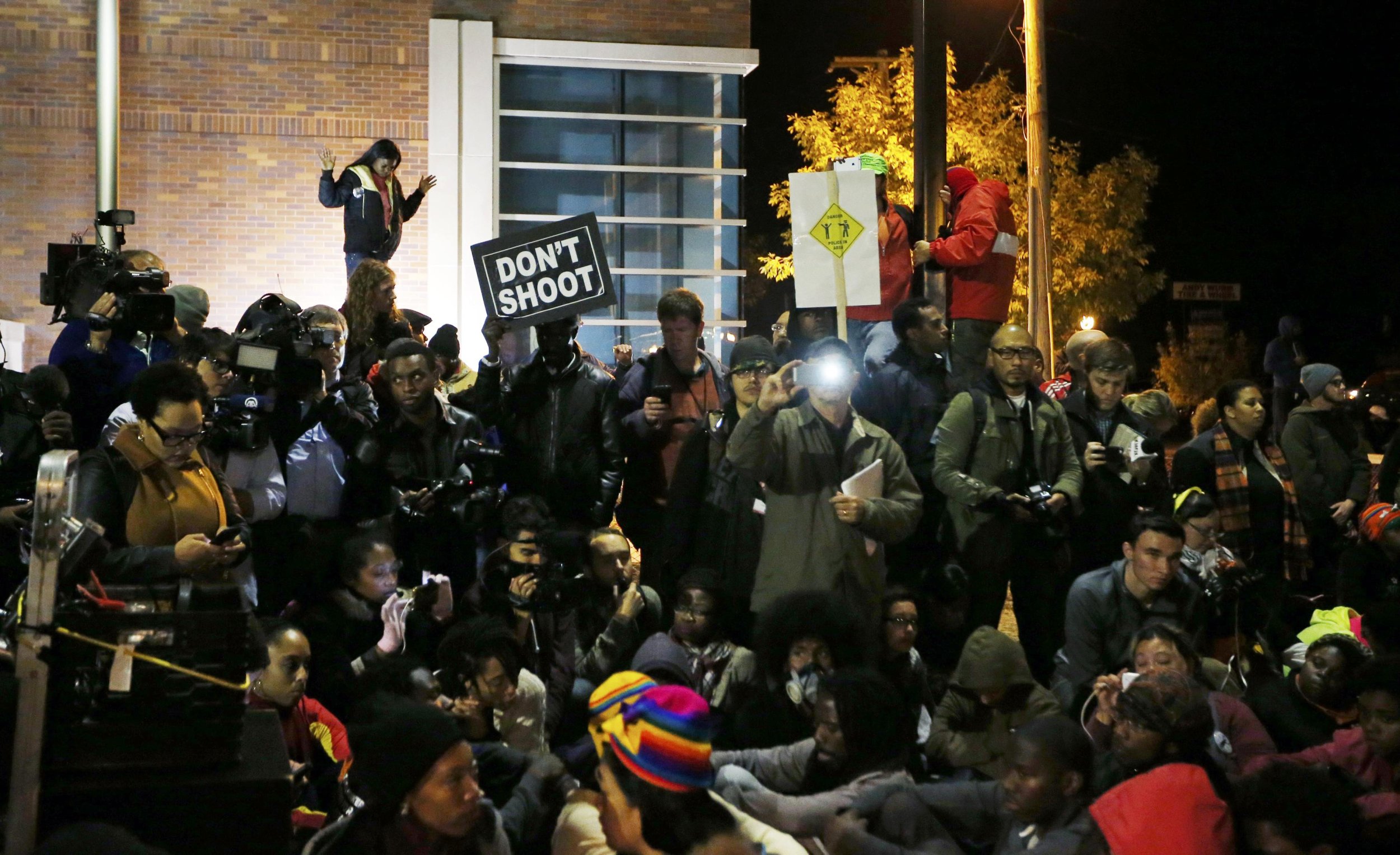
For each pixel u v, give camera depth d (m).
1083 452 6.77
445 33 14.78
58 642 2.94
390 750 3.32
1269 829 3.68
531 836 4.32
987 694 5.13
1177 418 8.02
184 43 14.21
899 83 27.23
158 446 4.66
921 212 9.51
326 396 6.13
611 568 5.69
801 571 5.77
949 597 6.29
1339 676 5.07
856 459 5.84
